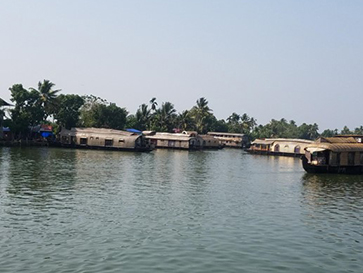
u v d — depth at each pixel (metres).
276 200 32.03
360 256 18.86
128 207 27.06
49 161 54.12
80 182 36.91
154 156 76.75
